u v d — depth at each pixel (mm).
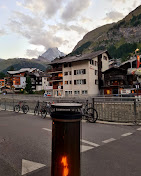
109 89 41375
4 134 5984
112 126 7164
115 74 40625
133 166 3119
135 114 7738
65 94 42562
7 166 3176
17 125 7793
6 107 17109
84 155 3697
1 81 90875
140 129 6473
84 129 6551
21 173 2867
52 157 1486
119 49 142750
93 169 2982
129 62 42031
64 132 1411
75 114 1446
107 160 3408
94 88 40562
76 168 1417
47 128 6910
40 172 2898
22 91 73125
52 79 47000
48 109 10312
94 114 8461
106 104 9156
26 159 3541
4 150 4180
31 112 13266
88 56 41562
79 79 39812
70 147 1403
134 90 31031
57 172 1406
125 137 5277
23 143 4797
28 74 81000
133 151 3955
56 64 46344
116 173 2830
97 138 5168
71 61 40375
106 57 48000
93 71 40562
